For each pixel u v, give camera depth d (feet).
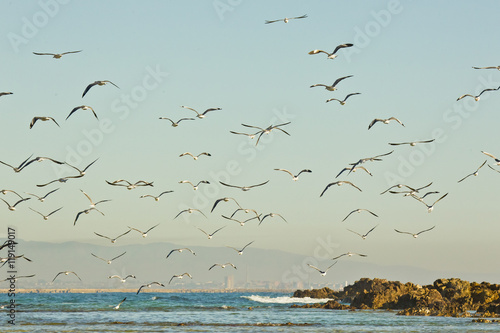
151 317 332.80
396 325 282.15
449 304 365.81
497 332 249.96
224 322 299.38
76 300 571.28
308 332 252.21
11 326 270.26
